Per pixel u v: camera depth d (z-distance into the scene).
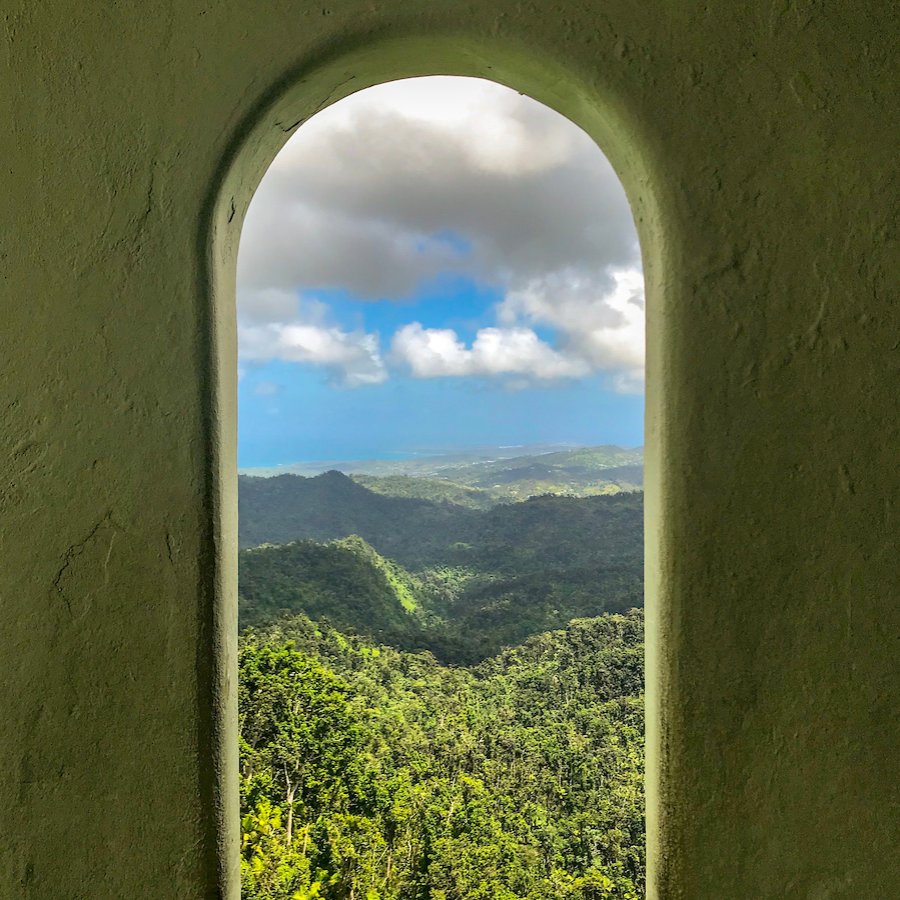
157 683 1.00
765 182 0.93
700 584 0.94
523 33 0.96
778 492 0.93
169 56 1.00
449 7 0.96
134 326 1.01
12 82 1.02
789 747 0.93
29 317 1.02
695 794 0.94
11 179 1.02
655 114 0.94
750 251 0.93
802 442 0.93
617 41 0.94
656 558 0.97
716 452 0.94
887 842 0.92
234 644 1.09
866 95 0.93
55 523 1.01
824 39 0.93
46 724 1.01
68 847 1.00
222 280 1.05
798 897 0.92
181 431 1.00
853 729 0.92
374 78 1.10
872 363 0.92
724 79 0.94
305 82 1.01
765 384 0.93
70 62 1.01
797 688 0.93
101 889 1.00
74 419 1.01
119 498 1.01
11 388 1.02
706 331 0.94
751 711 0.93
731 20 0.94
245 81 0.99
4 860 1.01
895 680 0.92
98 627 1.01
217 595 1.01
